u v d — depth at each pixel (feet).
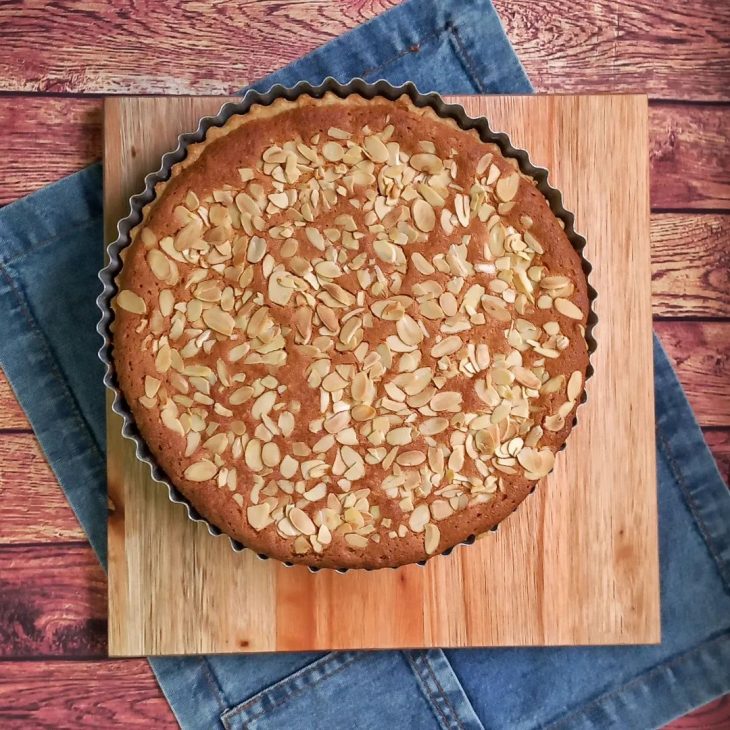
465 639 2.72
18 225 2.75
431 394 2.55
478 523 2.56
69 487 2.75
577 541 2.73
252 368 2.54
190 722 2.75
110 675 2.77
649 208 2.75
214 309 2.54
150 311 2.53
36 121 2.77
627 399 2.74
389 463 2.55
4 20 2.76
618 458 2.74
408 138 2.56
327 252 2.55
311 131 2.55
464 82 2.79
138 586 2.69
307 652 2.77
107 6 2.78
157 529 2.69
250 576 2.70
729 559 2.81
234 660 2.77
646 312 2.74
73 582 2.77
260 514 2.54
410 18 2.79
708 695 2.79
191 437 2.54
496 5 2.82
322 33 2.80
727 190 2.83
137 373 2.53
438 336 2.55
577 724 2.78
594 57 2.83
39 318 2.75
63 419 2.76
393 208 2.56
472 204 2.56
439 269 2.55
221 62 2.79
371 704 2.77
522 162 2.61
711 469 2.81
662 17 2.82
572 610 2.72
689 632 2.80
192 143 2.59
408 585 2.72
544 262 2.57
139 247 2.54
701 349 2.82
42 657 2.77
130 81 2.78
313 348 2.54
